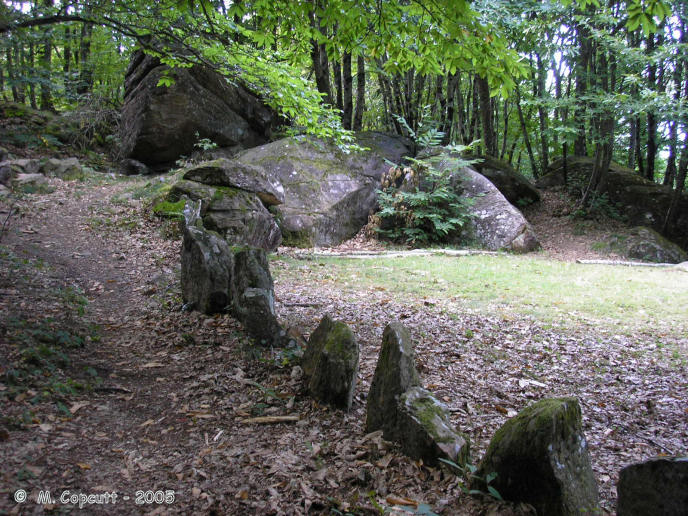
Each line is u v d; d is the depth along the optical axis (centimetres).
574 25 1566
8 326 470
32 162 1355
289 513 263
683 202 1730
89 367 439
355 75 2412
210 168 1173
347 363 409
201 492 280
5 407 338
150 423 363
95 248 930
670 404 485
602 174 1722
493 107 2258
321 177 1506
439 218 1476
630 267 1311
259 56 696
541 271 1169
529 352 618
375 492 286
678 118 1420
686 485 208
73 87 1848
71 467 290
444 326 695
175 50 737
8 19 579
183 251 679
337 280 971
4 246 808
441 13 426
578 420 275
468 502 276
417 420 329
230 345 526
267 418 383
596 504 269
